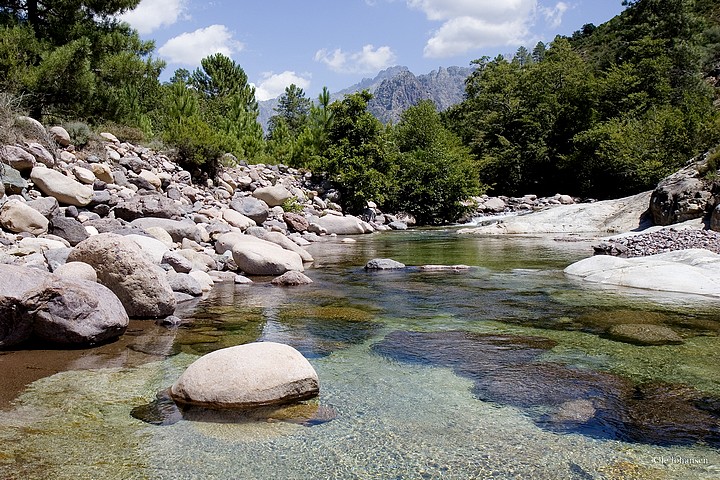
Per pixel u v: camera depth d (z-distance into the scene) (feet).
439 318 22.06
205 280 28.25
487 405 13.24
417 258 40.52
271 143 94.38
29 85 50.49
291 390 13.46
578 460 10.50
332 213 66.54
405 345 18.33
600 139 103.65
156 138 66.23
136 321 21.04
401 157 81.92
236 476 9.90
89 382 14.64
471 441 11.33
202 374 13.42
